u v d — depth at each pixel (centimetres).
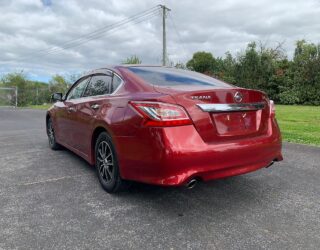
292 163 525
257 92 361
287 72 2769
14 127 1103
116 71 416
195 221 313
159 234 287
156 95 319
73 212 334
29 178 451
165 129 301
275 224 306
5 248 264
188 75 414
